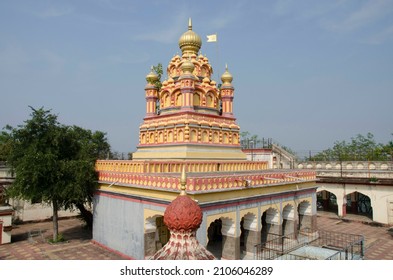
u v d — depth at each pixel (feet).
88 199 52.21
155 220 39.91
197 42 59.11
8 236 50.75
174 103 54.95
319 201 88.63
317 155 89.71
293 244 47.32
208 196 34.83
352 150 121.08
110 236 45.57
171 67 58.95
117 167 46.42
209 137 52.44
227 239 39.01
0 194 55.88
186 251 12.26
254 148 87.81
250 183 40.11
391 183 64.39
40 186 47.39
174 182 34.68
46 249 46.98
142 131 57.72
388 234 58.95
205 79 56.80
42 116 49.42
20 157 49.26
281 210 46.60
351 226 65.51
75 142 51.93
